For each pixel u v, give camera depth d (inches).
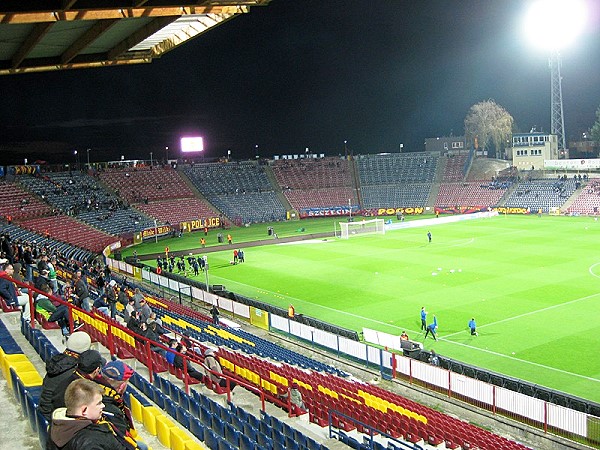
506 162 4749.0
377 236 3238.2
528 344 1358.3
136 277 2370.8
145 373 716.0
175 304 1861.5
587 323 1486.2
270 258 2704.2
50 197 3538.4
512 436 924.6
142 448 317.1
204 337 1242.6
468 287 1927.9
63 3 694.5
